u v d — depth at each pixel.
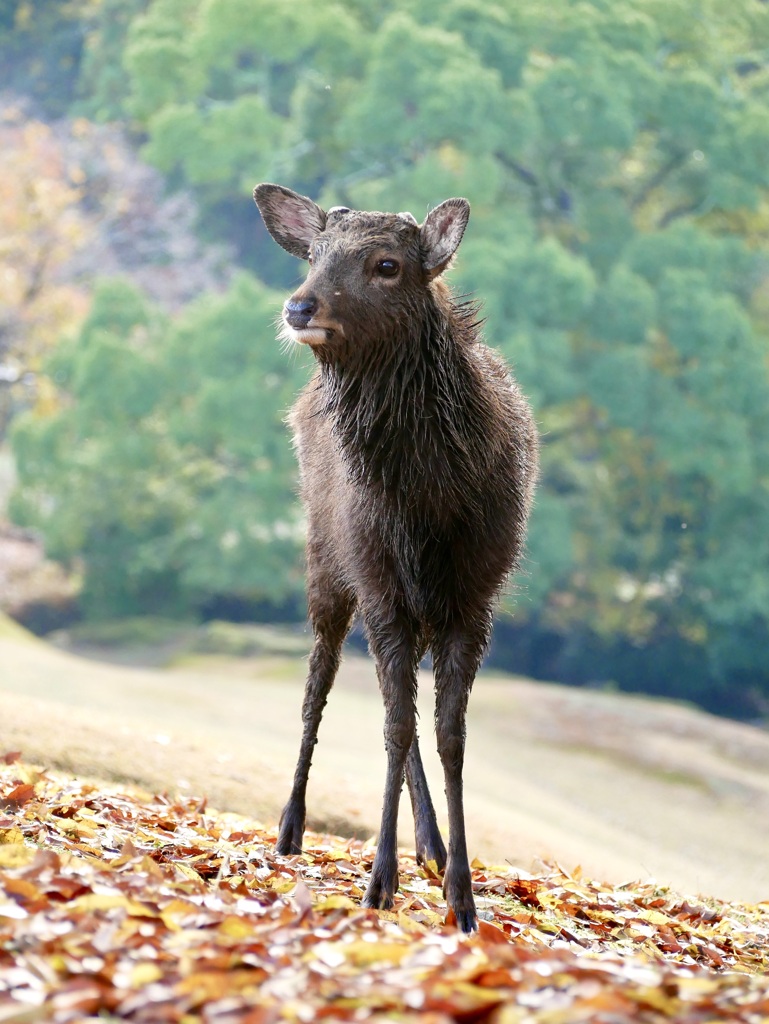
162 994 3.34
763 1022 3.50
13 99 54.53
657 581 37.53
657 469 36.28
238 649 33.19
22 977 3.37
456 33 36.66
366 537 5.88
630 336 34.53
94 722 12.54
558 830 15.34
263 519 34.78
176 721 18.72
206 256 48.97
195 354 34.84
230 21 37.84
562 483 36.59
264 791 11.36
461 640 5.91
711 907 8.09
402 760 5.81
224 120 38.56
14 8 55.88
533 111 35.38
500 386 6.32
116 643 35.75
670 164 39.44
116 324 37.09
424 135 35.62
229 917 4.18
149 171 48.78
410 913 5.61
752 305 38.09
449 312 5.95
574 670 37.56
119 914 4.03
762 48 43.41
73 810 6.40
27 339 42.34
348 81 38.81
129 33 45.25
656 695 37.22
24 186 42.00
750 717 36.97
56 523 36.91
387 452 5.78
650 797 19.53
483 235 35.19
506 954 3.98
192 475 37.62
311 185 42.66
